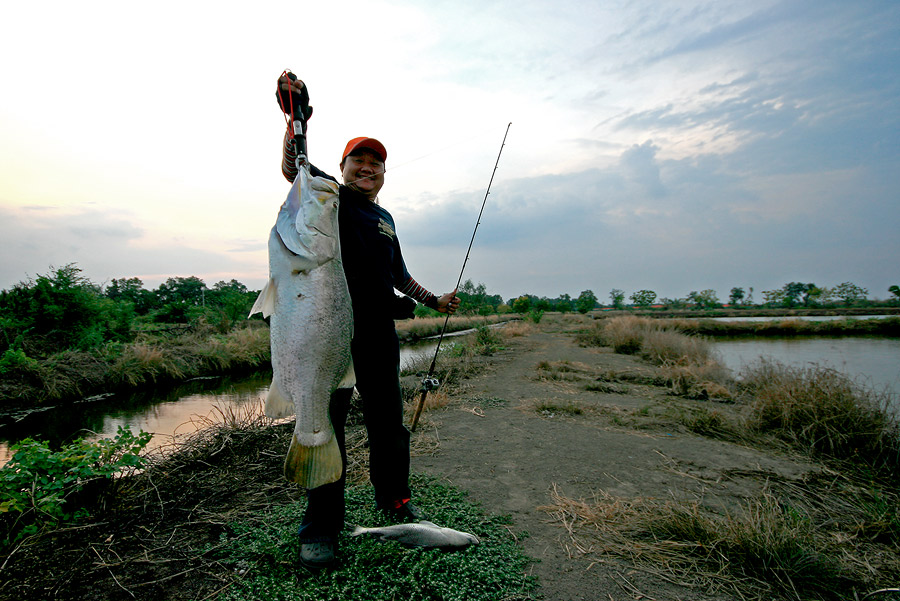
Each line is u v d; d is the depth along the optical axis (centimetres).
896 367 1344
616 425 592
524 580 241
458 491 357
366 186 280
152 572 242
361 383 274
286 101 245
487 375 1024
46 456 321
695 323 3000
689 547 278
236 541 268
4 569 241
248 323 2427
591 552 275
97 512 318
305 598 214
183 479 380
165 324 2266
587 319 3950
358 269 263
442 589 222
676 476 413
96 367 1153
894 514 328
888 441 486
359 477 375
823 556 272
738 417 637
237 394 1095
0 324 1199
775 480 411
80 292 1380
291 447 221
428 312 3625
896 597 242
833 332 2881
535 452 470
